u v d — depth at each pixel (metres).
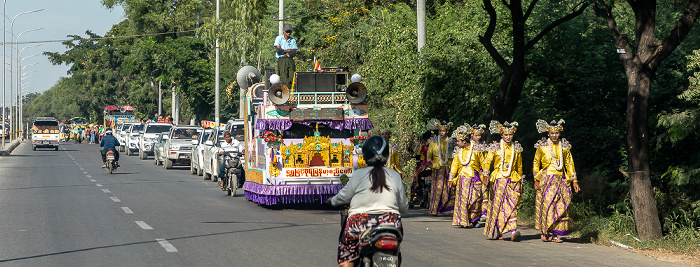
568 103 16.58
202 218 13.65
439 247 10.30
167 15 71.44
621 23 16.61
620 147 15.03
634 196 10.99
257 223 12.98
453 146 14.52
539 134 15.81
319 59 31.34
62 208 15.17
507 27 17.50
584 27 16.55
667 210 12.50
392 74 21.89
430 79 18.22
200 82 57.38
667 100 14.16
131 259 9.05
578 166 15.17
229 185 18.88
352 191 5.89
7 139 103.38
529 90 16.67
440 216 14.58
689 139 12.79
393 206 5.85
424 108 18.73
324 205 16.39
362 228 5.72
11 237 10.91
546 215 11.02
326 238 11.08
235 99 55.44
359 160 15.30
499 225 11.10
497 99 15.27
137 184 22.70
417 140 20.28
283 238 11.04
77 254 9.41
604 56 15.90
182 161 32.22
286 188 15.09
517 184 11.16
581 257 9.63
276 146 15.14
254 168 16.64
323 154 15.23
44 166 33.97
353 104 15.74
